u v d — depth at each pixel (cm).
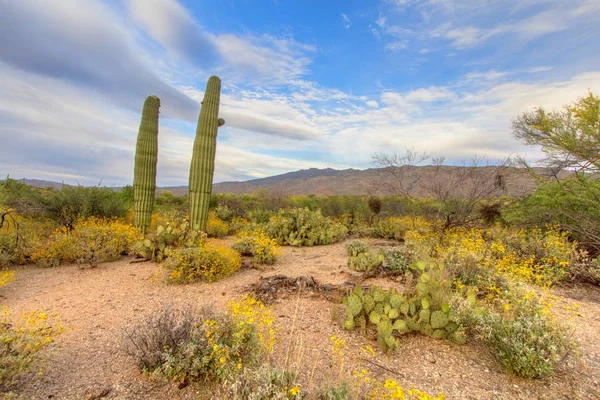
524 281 513
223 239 1041
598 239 682
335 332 377
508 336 299
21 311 414
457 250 628
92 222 780
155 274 593
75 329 364
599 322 412
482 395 264
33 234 725
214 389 256
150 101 905
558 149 728
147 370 271
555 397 263
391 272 617
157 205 1791
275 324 390
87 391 248
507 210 968
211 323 281
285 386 224
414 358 323
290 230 1017
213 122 926
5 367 244
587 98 644
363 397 244
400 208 1384
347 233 1226
